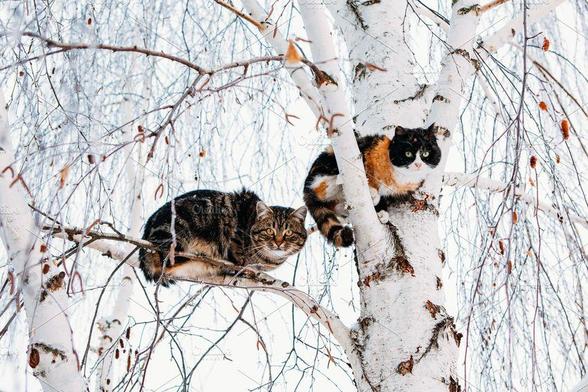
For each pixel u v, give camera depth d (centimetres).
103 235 322
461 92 381
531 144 357
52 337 276
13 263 274
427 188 372
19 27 268
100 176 321
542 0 425
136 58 364
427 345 325
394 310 333
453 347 331
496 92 375
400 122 405
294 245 491
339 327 346
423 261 345
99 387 381
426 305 334
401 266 340
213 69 283
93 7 358
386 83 410
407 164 382
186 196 452
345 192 333
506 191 313
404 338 327
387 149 394
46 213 279
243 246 470
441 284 345
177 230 430
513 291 343
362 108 414
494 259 349
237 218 470
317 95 324
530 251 348
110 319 420
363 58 414
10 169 274
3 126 288
